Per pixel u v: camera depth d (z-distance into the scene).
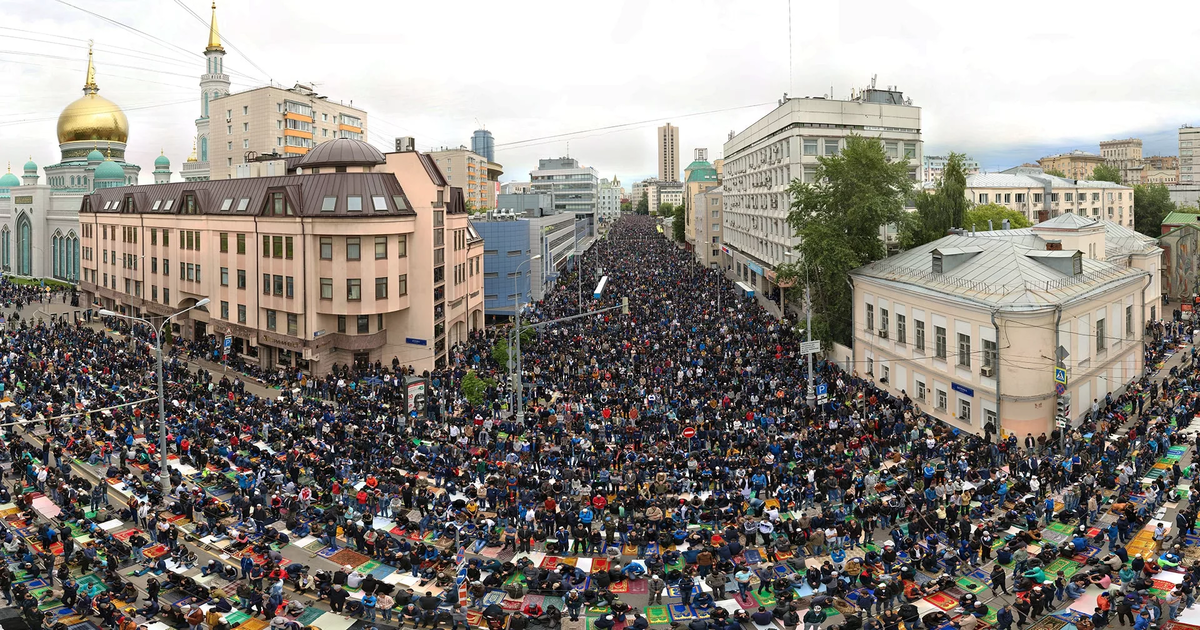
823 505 30.73
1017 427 39.41
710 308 76.69
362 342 56.81
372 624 23.84
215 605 24.30
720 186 154.50
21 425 42.19
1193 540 27.17
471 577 25.72
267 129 108.69
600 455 36.44
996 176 123.69
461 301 67.50
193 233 66.81
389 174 57.91
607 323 68.38
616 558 27.58
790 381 49.22
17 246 117.94
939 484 31.50
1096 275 44.78
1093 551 27.05
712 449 37.78
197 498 32.75
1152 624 21.66
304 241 55.69
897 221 60.75
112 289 83.12
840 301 57.69
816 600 23.70
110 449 37.47
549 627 23.48
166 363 54.34
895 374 50.12
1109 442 37.62
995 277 42.47
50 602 24.81
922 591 24.52
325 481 33.72
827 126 80.25
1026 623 22.67
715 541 27.05
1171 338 60.97
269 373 57.41
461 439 40.94
